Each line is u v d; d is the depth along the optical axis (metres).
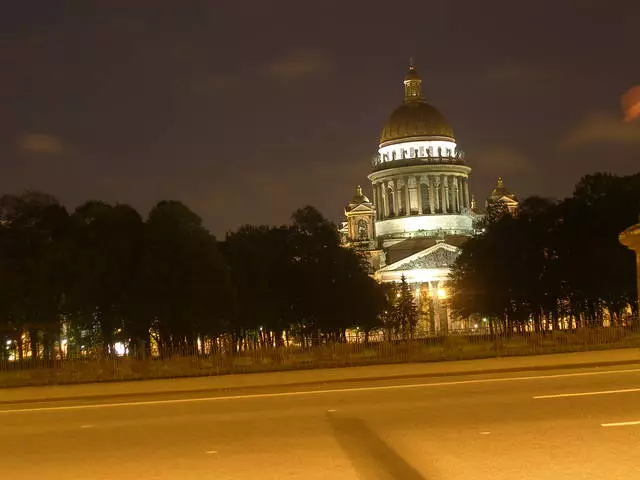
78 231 92.19
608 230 102.12
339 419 26.75
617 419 24.33
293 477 18.80
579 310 109.94
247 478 18.92
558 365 43.91
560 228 109.50
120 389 42.59
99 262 89.12
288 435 24.19
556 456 19.83
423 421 25.48
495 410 27.02
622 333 62.81
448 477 18.22
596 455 19.78
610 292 103.38
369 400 31.53
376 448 21.61
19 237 89.69
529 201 117.62
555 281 109.06
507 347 61.00
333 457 20.77
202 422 27.73
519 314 112.06
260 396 35.25
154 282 90.88
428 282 188.12
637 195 102.88
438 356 56.53
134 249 93.06
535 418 25.05
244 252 115.12
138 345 91.25
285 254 117.50
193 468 20.23
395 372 44.44
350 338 103.38
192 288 93.12
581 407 26.83
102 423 28.83
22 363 58.72
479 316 128.25
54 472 20.48
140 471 20.17
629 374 36.94
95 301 89.06
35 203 93.69
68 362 55.84
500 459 19.77
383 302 128.25
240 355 59.09
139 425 27.81
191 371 53.16
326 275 117.44
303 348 60.84
